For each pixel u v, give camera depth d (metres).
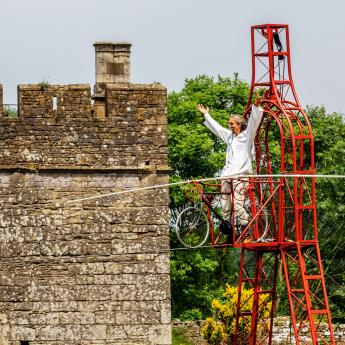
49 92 91.62
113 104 91.81
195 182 92.44
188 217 93.81
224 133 92.81
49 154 91.38
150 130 91.94
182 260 134.75
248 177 90.00
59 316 90.94
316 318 126.31
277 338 117.62
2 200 91.12
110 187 91.56
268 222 98.25
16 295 90.81
